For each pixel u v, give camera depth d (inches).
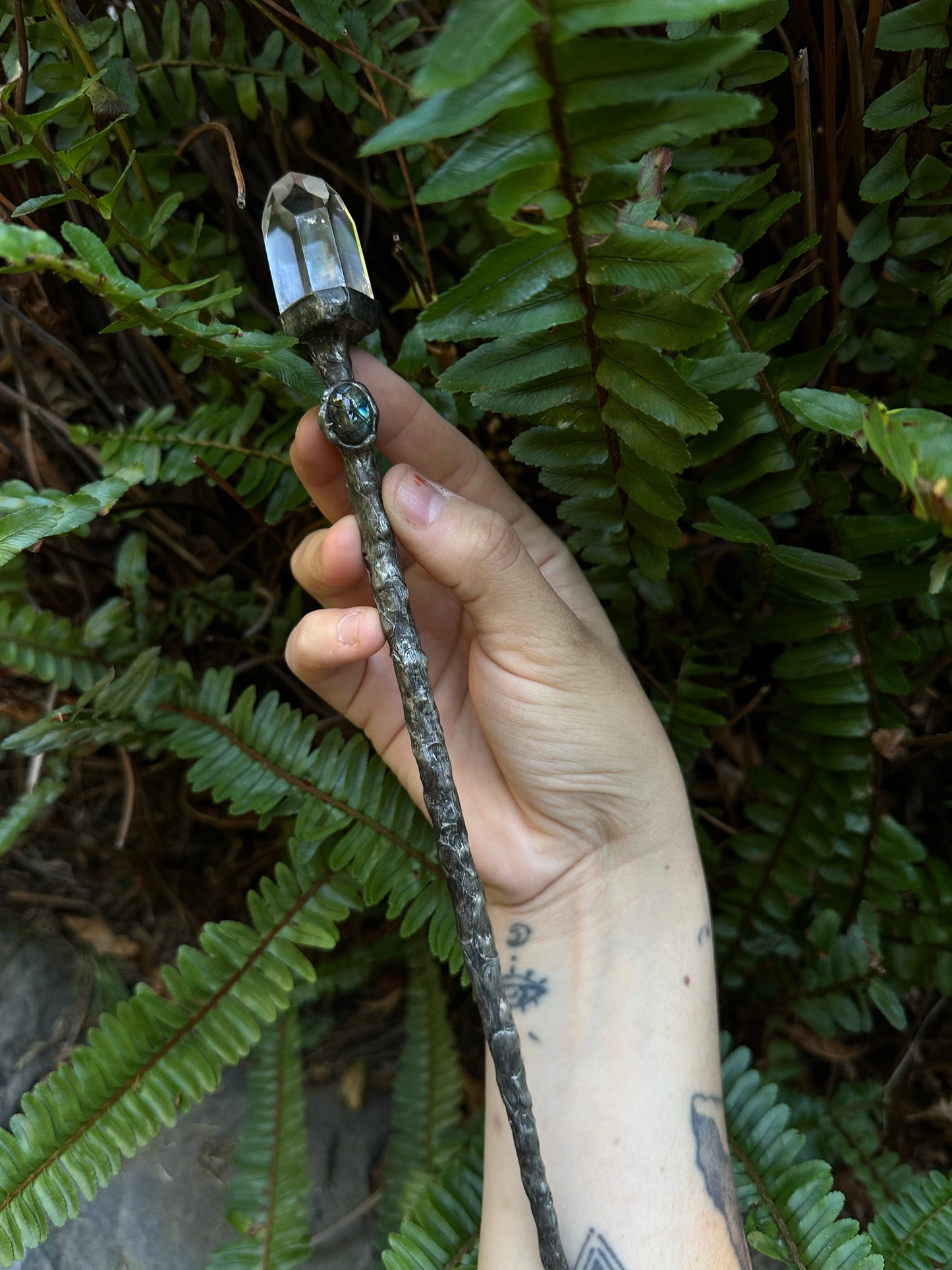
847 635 11.8
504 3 4.2
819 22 11.3
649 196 8.4
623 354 8.0
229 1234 13.0
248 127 12.9
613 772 10.3
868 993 13.2
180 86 11.6
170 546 14.3
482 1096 14.0
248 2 11.1
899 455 6.7
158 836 15.0
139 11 12.3
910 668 13.2
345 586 9.8
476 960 8.4
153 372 14.2
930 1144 13.8
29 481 14.3
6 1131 10.6
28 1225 10.4
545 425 10.0
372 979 15.0
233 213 13.1
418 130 5.0
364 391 8.4
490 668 9.9
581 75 5.2
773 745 13.5
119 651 12.9
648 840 10.7
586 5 4.7
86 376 13.3
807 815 13.0
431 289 12.1
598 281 7.0
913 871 12.5
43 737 11.3
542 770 10.3
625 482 9.9
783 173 12.1
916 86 9.5
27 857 14.9
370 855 11.4
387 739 11.4
